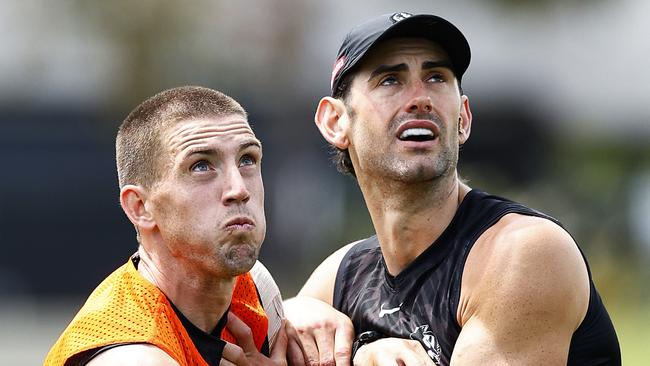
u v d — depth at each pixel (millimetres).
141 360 15789
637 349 47938
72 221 90750
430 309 17312
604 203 72625
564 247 16594
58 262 90375
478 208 17594
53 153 91000
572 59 100812
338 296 19078
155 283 17016
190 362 16578
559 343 16438
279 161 92375
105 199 91188
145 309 16594
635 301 66125
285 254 88562
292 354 18281
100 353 16125
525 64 99500
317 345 18297
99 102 89562
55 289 90375
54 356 16703
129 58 87375
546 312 16328
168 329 16500
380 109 17641
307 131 92688
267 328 17922
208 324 17156
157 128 16734
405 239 17828
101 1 87125
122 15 86938
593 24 103875
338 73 18344
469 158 94562
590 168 84312
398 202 17734
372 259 19000
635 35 103125
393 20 17703
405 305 17703
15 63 91562
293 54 91188
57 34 91125
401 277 17844
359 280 18906
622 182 76875
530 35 102312
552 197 73188
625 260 69500
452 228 17578
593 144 88188
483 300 16609
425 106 17422
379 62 17672
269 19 90500
